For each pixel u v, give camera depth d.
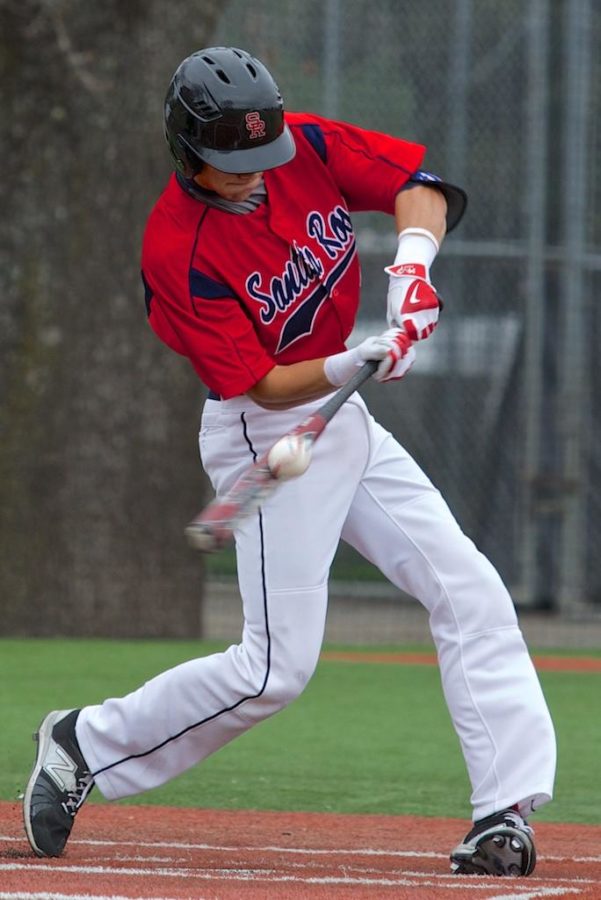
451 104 44.09
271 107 12.67
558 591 43.44
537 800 13.49
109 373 35.84
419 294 13.12
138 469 36.00
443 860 14.49
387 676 30.50
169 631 36.09
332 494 13.48
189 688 13.57
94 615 35.66
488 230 44.16
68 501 35.62
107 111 35.53
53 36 34.91
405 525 13.86
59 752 13.84
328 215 13.41
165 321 13.40
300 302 13.32
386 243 42.84
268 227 13.09
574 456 42.00
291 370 13.05
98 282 35.72
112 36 35.34
